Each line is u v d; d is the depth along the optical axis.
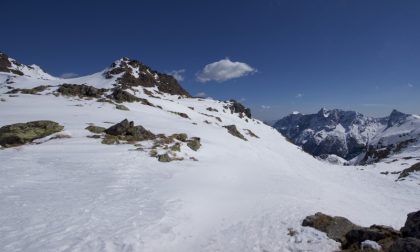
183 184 32.25
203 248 18.61
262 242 19.00
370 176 78.00
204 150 53.75
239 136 95.94
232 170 45.50
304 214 24.28
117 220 20.47
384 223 29.72
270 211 25.31
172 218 22.02
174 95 171.00
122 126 50.84
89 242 17.20
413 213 18.39
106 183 29.06
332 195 41.44
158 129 58.94
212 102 167.00
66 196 24.19
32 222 18.94
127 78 161.00
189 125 74.56
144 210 22.84
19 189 24.94
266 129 158.88
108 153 40.78
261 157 68.38
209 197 28.83
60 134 46.81
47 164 33.97
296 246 18.05
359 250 16.52
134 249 17.14
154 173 35.56
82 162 36.09
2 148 40.41
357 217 29.16
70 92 92.94
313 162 97.56
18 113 60.00
